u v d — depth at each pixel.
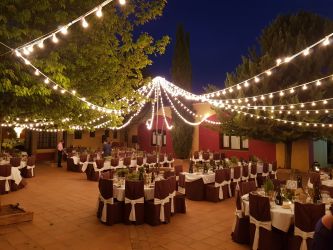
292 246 4.52
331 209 4.48
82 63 5.10
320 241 2.24
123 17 6.16
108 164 12.15
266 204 4.75
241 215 5.36
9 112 5.04
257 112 12.03
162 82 11.61
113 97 6.90
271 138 13.53
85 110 6.50
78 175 13.29
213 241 5.46
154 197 6.31
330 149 16.95
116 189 6.56
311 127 12.16
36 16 4.32
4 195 9.02
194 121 19.30
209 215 7.20
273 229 4.76
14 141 10.76
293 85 12.14
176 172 9.45
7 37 4.04
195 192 8.73
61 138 19.72
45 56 4.78
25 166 12.39
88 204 8.04
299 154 15.23
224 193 8.91
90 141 22.17
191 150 19.34
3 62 4.14
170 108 19.88
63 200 8.48
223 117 14.18
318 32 12.88
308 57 12.27
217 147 18.53
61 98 5.34
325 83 12.20
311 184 8.18
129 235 5.71
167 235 5.75
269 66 12.64
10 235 5.62
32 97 4.82
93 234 5.75
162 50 6.82
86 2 4.94
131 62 6.60
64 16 4.43
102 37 5.62
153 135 22.58
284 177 12.73
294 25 13.68
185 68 18.47
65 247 5.10
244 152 17.34
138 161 13.46
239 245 5.27
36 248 5.05
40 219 6.64
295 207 4.45
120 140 24.78
